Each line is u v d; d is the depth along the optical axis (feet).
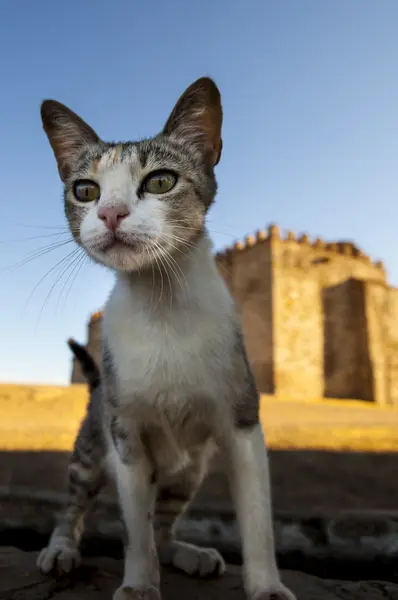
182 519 1.11
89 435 0.92
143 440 0.75
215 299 0.74
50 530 1.11
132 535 0.71
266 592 0.63
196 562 0.81
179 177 0.79
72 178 0.87
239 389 0.71
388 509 1.23
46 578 0.77
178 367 0.70
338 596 0.72
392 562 0.92
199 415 0.72
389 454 2.30
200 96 0.86
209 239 0.81
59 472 1.78
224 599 0.70
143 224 0.73
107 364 0.74
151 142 0.83
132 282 0.74
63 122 0.92
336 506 1.29
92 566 0.83
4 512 1.20
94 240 0.74
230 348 0.72
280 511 1.09
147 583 0.68
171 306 0.71
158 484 0.82
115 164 0.80
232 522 1.09
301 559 0.94
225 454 0.73
